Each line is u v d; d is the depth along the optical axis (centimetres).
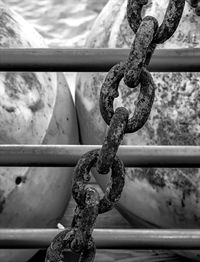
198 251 114
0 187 101
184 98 100
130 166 87
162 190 106
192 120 99
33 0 376
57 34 352
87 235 47
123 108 48
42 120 108
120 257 129
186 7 102
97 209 47
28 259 117
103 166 47
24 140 103
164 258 128
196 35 100
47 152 85
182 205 105
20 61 82
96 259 128
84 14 368
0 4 121
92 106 120
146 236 87
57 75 123
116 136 47
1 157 85
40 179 108
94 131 120
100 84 117
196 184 101
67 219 150
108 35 118
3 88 102
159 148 86
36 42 119
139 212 116
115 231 88
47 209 113
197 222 105
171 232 87
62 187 117
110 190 47
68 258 122
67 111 121
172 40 102
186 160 85
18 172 103
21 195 104
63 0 375
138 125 48
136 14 51
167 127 102
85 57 81
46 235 88
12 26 114
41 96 109
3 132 100
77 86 128
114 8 122
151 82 48
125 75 47
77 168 48
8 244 88
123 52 81
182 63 81
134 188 111
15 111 102
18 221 106
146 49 47
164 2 106
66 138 118
